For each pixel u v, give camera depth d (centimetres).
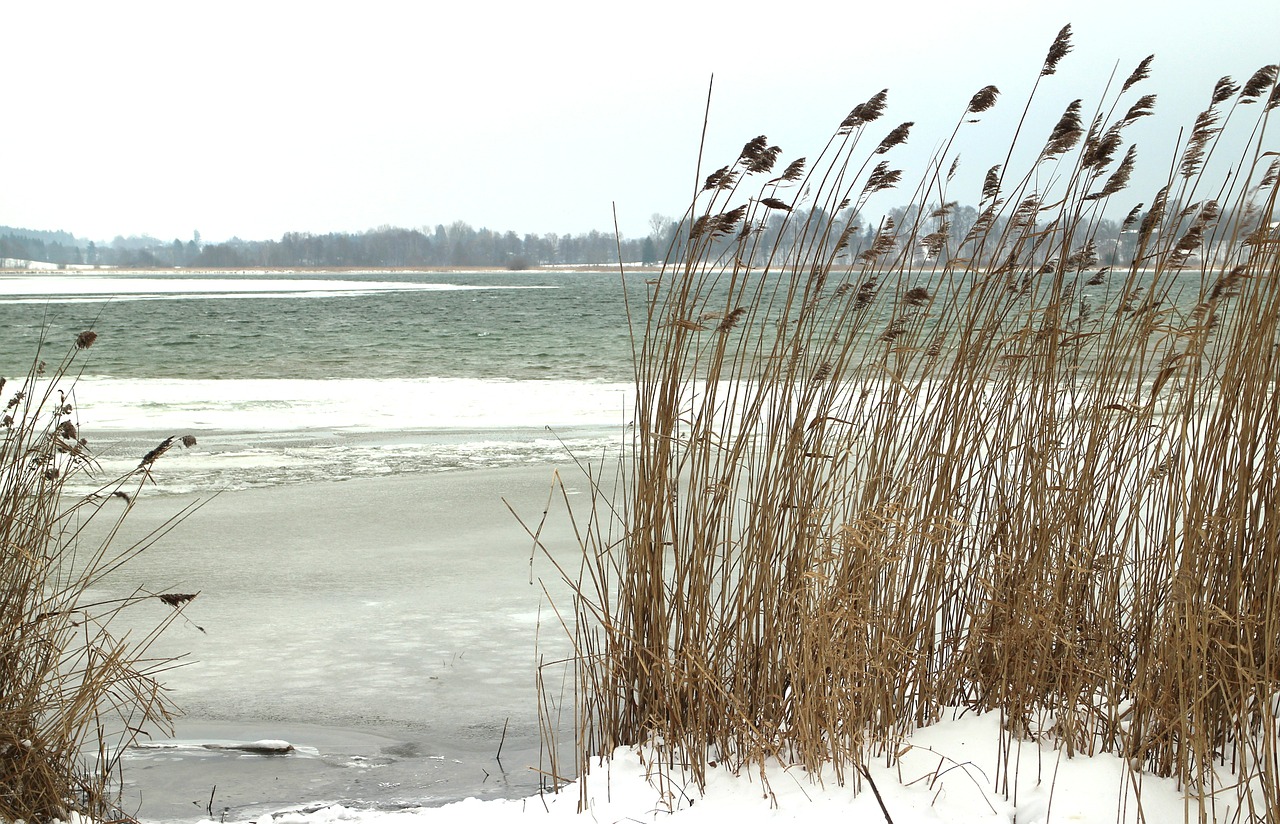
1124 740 383
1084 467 423
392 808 426
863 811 367
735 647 431
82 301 7275
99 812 415
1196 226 396
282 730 516
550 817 393
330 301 7706
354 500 1052
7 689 417
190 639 652
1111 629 419
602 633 640
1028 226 422
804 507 428
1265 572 363
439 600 733
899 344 436
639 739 444
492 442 1405
